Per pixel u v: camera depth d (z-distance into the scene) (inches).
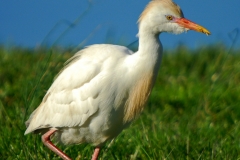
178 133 501.4
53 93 434.0
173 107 605.9
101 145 439.8
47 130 451.2
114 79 410.9
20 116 506.3
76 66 423.8
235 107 593.6
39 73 528.7
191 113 576.1
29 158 442.0
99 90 411.5
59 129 437.7
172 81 678.5
